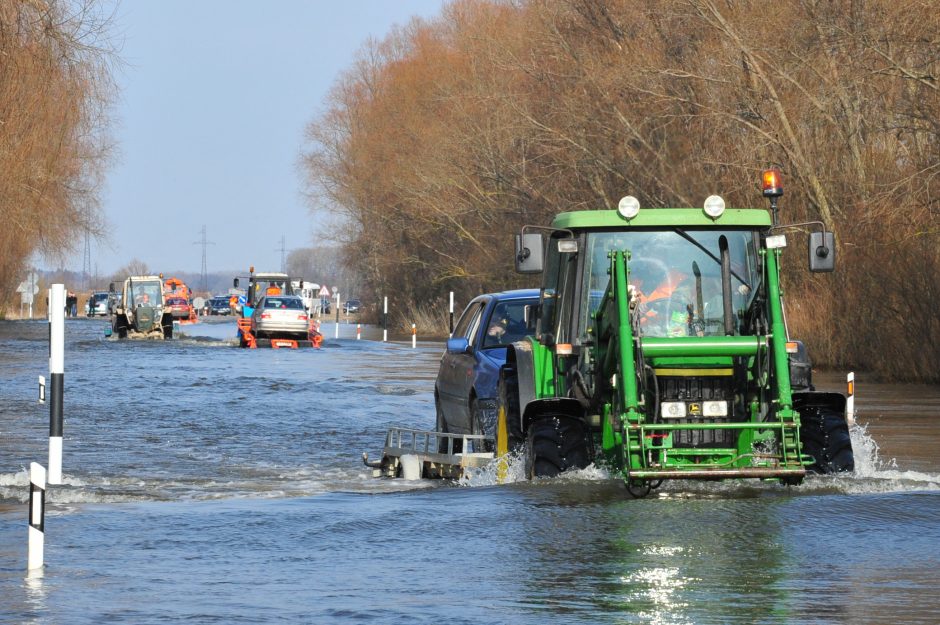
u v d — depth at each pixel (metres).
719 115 89.56
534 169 129.75
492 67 131.88
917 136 77.75
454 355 38.41
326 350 116.19
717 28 91.19
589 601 16.84
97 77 74.75
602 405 26.70
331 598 17.20
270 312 122.75
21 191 77.94
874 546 20.19
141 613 16.33
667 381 25.67
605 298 26.16
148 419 48.94
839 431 27.03
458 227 154.38
